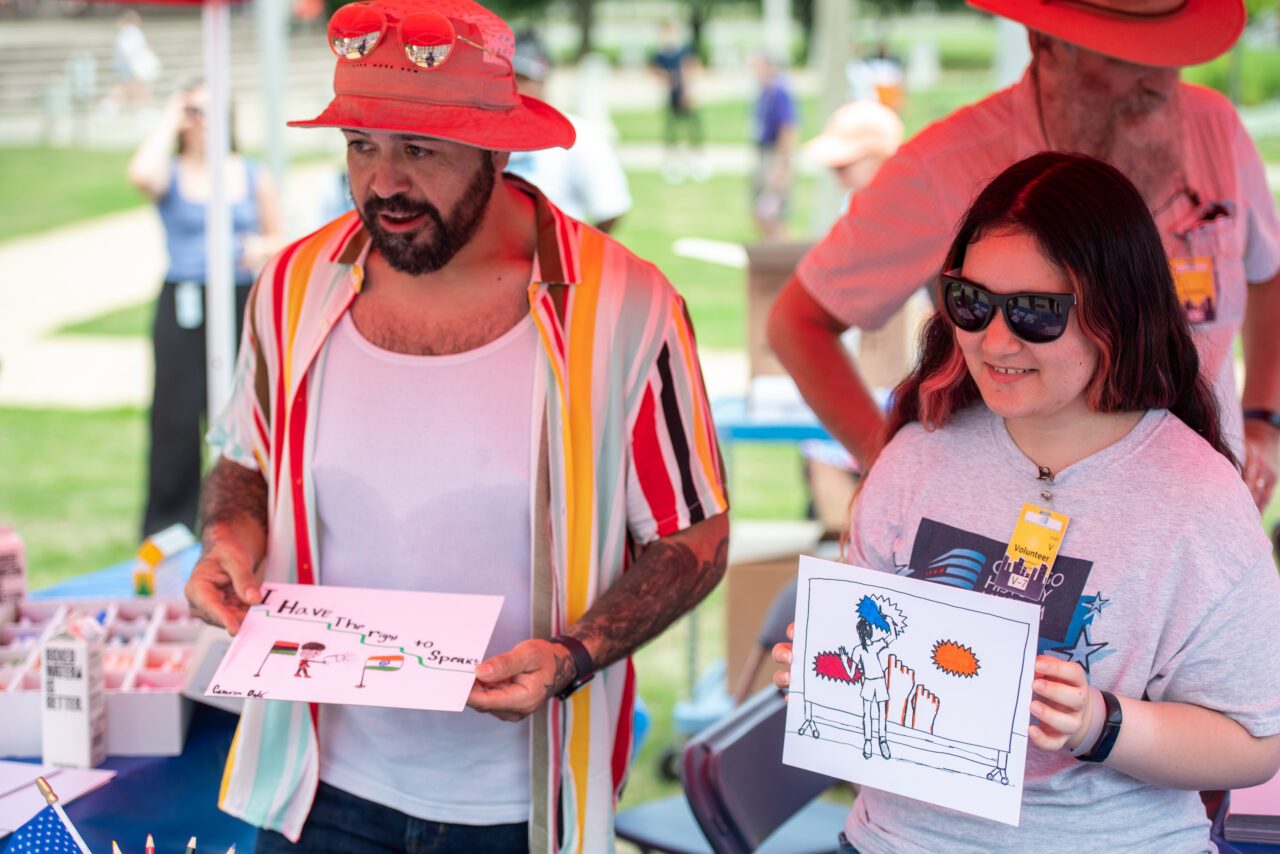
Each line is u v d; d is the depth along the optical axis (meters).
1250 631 1.56
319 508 2.07
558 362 1.98
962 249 1.66
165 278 5.59
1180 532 1.58
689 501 2.09
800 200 16.92
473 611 1.94
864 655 1.66
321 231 2.16
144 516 5.80
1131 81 2.30
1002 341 1.58
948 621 1.61
